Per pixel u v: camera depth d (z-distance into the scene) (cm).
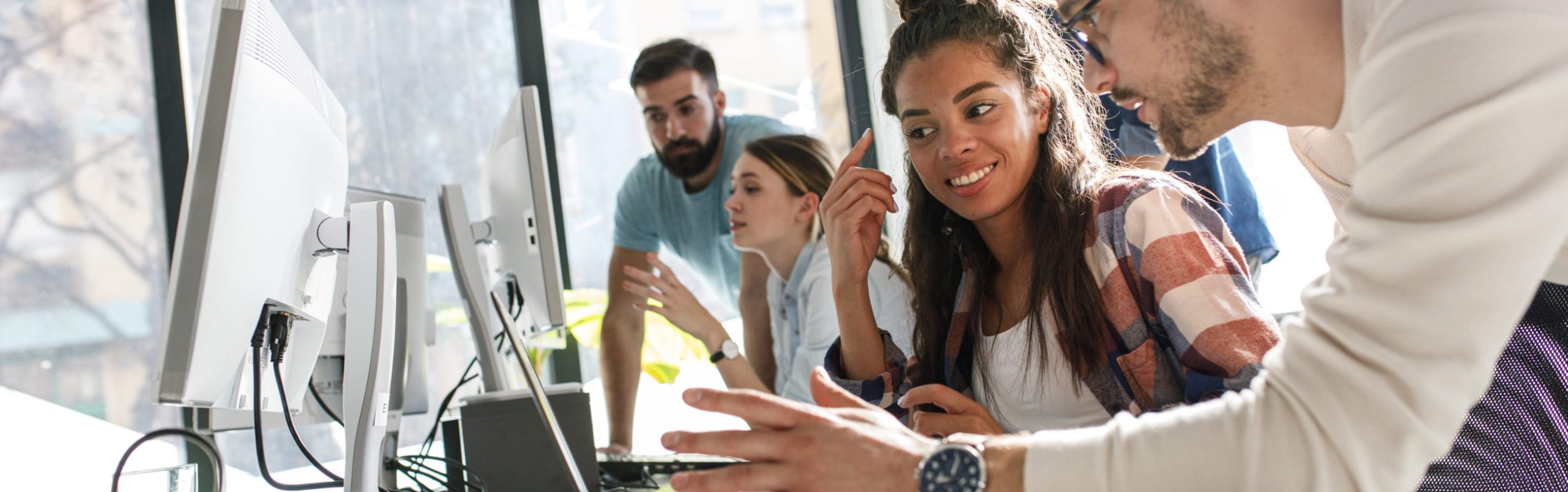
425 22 310
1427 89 53
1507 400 72
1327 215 255
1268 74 67
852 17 328
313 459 111
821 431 65
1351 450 54
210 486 222
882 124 267
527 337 173
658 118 312
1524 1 52
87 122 282
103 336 279
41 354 273
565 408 159
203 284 83
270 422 127
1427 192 52
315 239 108
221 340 87
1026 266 118
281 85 97
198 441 120
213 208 83
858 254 133
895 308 167
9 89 277
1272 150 258
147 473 104
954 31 115
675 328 303
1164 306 99
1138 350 103
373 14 305
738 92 320
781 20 326
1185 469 58
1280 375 58
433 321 188
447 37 311
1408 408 53
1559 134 51
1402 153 53
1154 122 75
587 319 305
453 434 166
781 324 304
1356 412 54
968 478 61
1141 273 102
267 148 92
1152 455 59
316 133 109
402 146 305
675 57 310
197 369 84
